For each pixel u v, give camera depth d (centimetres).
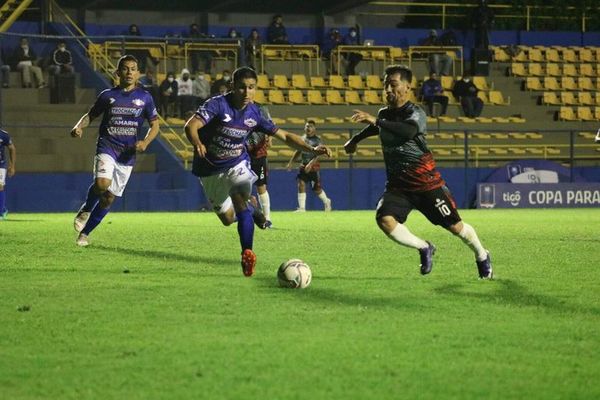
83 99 6681
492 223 4331
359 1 8262
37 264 2247
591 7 9244
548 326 1388
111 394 1000
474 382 1055
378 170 6625
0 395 996
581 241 3098
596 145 7562
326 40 8631
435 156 7194
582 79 8481
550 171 6912
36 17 7562
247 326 1373
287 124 7194
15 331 1333
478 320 1438
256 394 1000
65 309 1530
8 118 6312
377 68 8262
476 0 9006
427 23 9006
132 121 2747
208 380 1056
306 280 1792
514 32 9031
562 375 1088
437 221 1909
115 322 1406
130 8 8181
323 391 1013
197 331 1334
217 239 3083
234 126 2045
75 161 6206
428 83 7669
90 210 2814
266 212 4103
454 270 2142
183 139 6656
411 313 1498
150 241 2984
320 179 6500
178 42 7538
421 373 1094
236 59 7444
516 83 8325
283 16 8619
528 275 2055
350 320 1427
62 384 1040
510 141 7650
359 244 2897
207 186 2122
